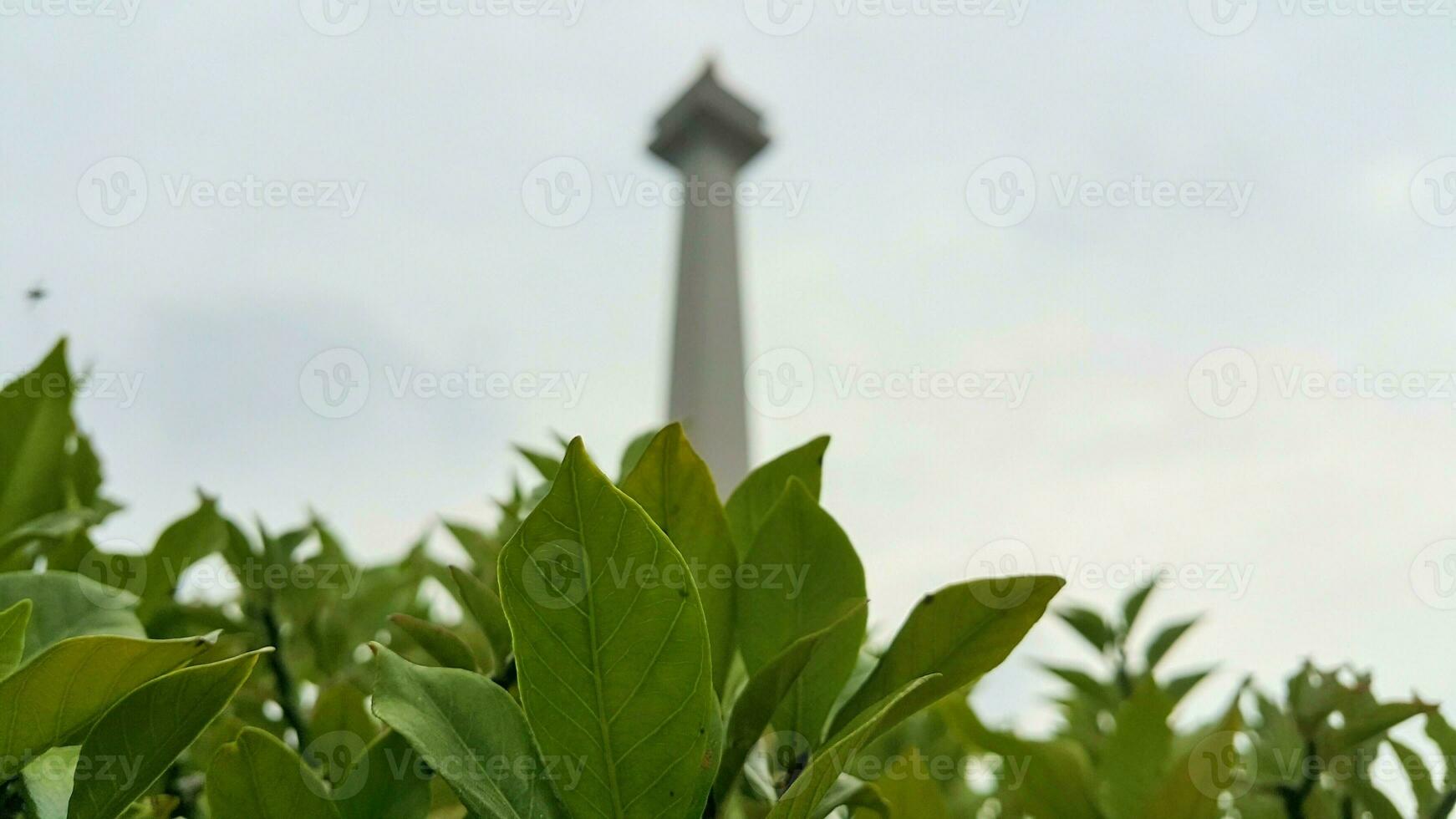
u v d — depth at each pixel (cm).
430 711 75
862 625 101
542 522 73
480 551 178
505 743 79
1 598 100
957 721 150
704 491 99
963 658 92
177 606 155
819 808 96
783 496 104
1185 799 128
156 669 76
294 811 86
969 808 196
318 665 179
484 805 72
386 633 185
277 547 178
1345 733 142
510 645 108
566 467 73
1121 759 144
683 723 75
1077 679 205
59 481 156
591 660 74
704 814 88
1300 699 148
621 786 75
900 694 70
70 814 76
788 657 87
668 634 75
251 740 86
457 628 175
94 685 75
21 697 73
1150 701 146
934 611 93
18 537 138
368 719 122
